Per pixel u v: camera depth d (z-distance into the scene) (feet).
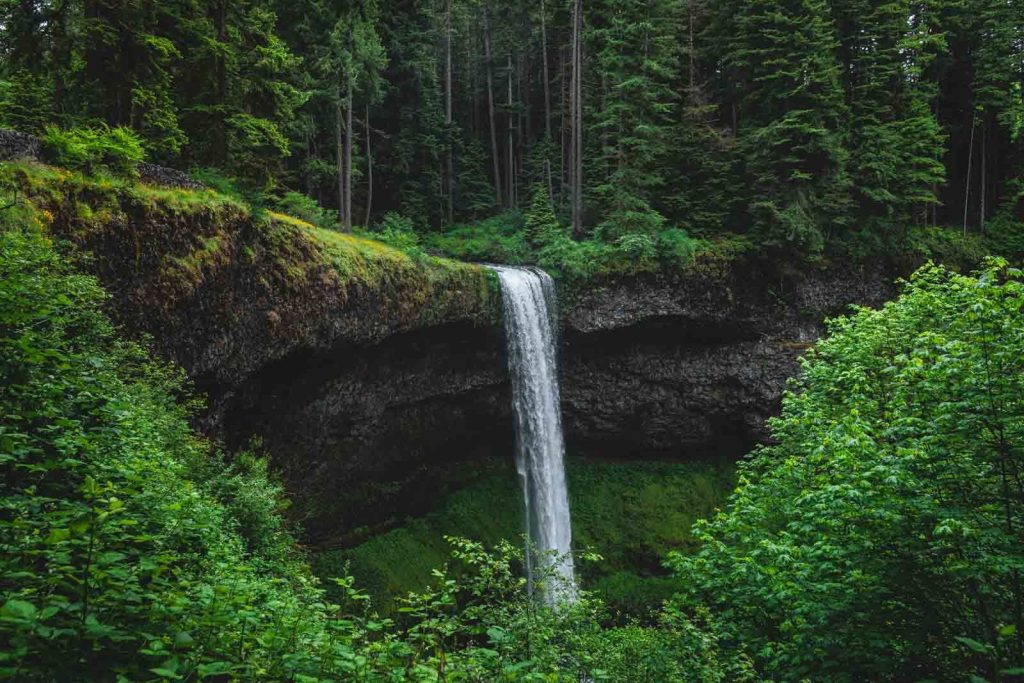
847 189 115.65
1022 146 138.62
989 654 27.17
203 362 57.67
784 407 59.16
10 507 17.51
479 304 94.48
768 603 34.60
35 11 60.95
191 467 44.39
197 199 57.31
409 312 82.07
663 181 115.14
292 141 116.47
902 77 127.13
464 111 172.96
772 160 109.40
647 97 112.98
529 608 25.46
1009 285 27.66
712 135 119.14
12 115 70.13
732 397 120.47
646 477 123.03
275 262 64.54
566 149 162.09
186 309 55.11
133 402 37.63
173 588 16.90
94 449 25.44
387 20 135.74
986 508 28.40
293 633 17.51
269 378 71.05
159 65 69.92
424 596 21.50
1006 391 27.43
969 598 29.78
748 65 115.03
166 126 69.41
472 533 104.01
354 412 85.25
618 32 115.44
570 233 123.75
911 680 29.89
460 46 175.01
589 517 116.26
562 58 152.76
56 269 34.76
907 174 116.98
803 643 32.24
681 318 113.09
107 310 48.34
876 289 118.83
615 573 110.01
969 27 139.74
